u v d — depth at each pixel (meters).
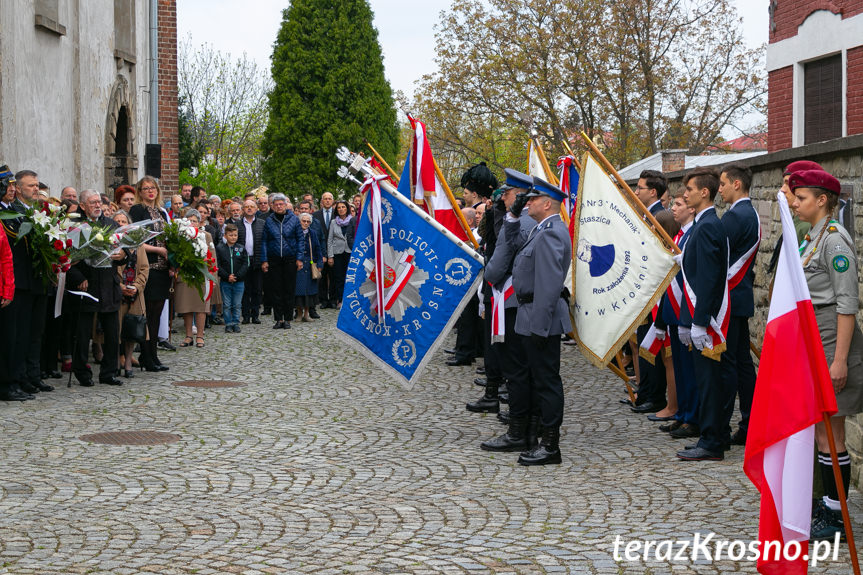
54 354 10.78
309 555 5.05
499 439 7.64
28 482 6.48
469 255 8.47
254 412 9.10
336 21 40.50
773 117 16.53
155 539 5.30
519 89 35.94
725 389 7.20
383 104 41.50
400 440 7.97
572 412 9.13
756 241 7.30
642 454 7.43
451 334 16.06
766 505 4.66
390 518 5.74
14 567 4.83
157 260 11.43
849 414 5.38
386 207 8.56
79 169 16.86
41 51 15.20
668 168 28.27
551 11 36.06
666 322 8.16
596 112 36.88
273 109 41.38
